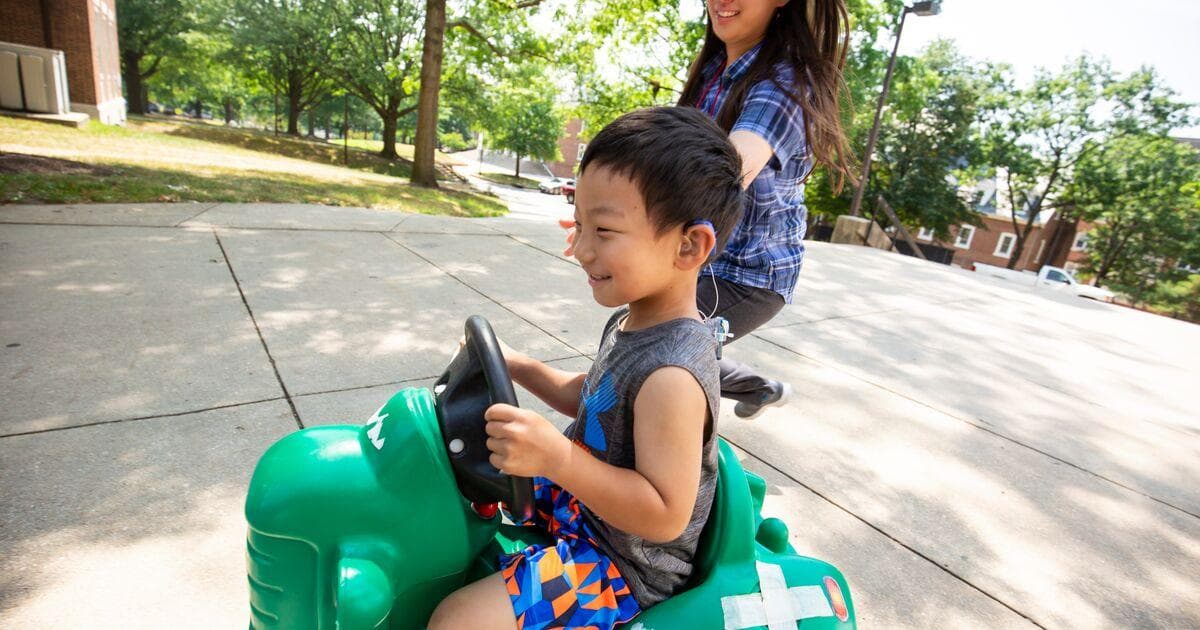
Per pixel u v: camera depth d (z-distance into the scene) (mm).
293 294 4223
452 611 1108
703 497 1292
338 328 3730
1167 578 2461
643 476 1104
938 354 5066
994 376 4711
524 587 1146
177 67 47562
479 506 1242
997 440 3537
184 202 6688
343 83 34500
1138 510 2953
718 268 2238
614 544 1221
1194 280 33656
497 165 73312
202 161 12602
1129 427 4016
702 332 1202
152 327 3416
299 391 2920
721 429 3244
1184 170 31641
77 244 4660
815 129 1937
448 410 1144
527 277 5512
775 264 2207
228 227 5801
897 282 8203
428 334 3807
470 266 5641
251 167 12922
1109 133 32031
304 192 8742
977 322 6461
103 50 21234
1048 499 2955
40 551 1827
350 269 5008
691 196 1120
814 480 2863
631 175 1090
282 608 1129
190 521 2029
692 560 1376
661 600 1274
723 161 1193
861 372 4359
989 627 2086
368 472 1111
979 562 2422
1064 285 22469
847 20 2018
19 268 4031
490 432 1048
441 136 82125
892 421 3604
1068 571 2432
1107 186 32469
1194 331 7973
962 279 9484
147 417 2562
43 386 2688
